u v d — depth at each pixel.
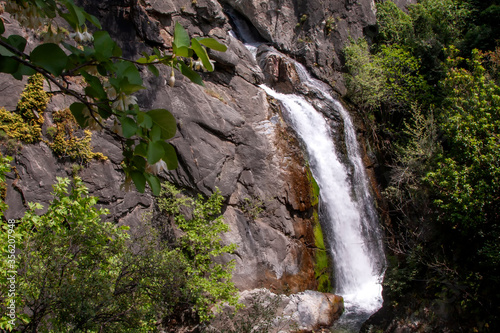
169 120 1.59
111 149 8.11
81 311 3.84
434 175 8.55
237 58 11.32
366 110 15.20
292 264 9.81
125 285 4.67
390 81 15.59
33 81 7.32
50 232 4.80
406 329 7.81
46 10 1.73
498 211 7.79
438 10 17.59
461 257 7.93
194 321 7.67
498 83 10.19
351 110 14.62
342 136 13.09
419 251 8.38
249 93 11.30
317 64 15.13
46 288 3.96
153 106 8.94
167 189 8.60
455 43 16.25
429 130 10.88
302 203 10.53
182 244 8.03
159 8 10.17
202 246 7.96
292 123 11.78
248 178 9.92
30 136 7.07
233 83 11.19
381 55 16.42
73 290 3.96
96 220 5.20
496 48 11.97
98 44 1.64
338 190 12.10
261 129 10.77
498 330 6.91
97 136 7.95
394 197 11.91
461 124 8.80
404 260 8.99
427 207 8.90
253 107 11.12
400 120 15.27
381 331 8.11
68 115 7.58
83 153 7.64
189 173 8.98
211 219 8.64
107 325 4.27
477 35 15.55
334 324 8.66
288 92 13.20
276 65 13.44
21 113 7.12
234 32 15.16
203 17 11.10
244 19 15.57
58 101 7.61
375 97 14.68
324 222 11.22
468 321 7.26
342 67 15.84
